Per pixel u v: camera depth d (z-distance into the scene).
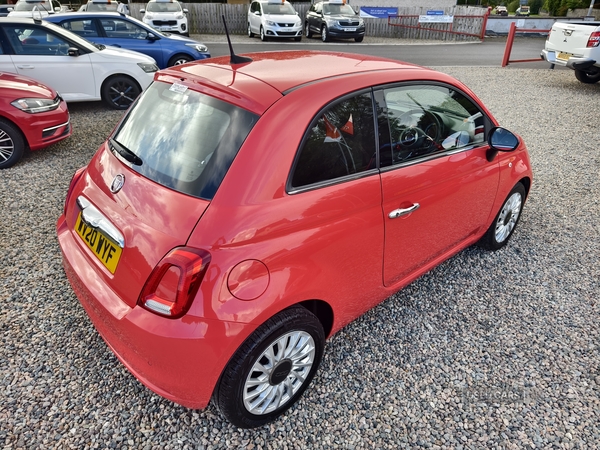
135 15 22.38
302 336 2.31
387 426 2.41
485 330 3.13
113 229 2.13
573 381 2.73
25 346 2.80
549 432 2.39
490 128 3.39
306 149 2.16
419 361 2.84
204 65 2.59
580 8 34.56
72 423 2.33
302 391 2.50
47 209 4.53
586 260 4.00
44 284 3.39
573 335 3.11
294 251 2.11
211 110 2.20
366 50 17.27
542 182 5.65
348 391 2.61
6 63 7.36
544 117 8.48
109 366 2.69
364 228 2.44
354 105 2.39
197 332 1.89
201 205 1.95
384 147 2.54
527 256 4.05
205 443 2.27
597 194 5.32
